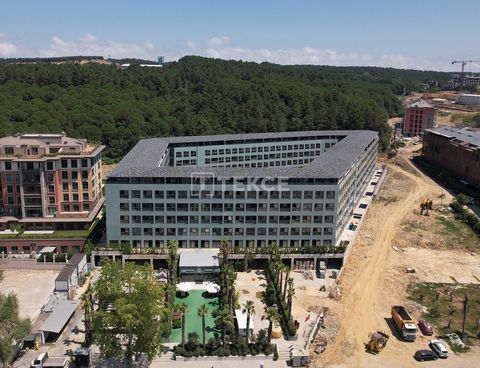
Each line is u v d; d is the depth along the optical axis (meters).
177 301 116.69
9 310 84.88
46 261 132.38
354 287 126.25
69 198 150.12
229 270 115.38
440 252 152.00
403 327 103.31
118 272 89.31
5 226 146.00
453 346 101.75
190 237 134.75
